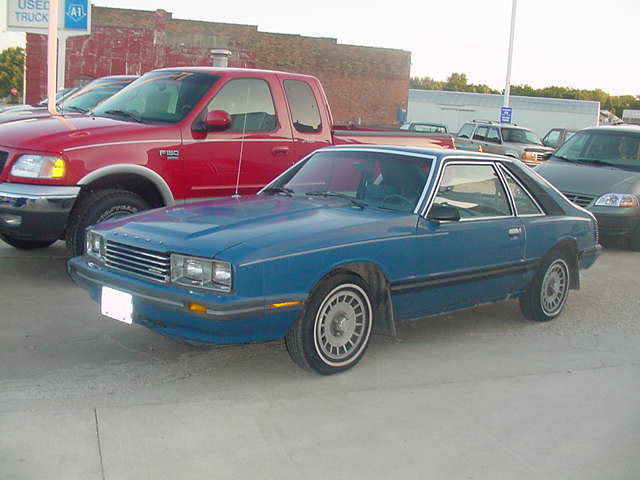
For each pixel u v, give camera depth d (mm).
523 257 6324
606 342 6316
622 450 4184
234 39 38219
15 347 5273
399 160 5973
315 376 5074
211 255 4559
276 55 38781
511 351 5914
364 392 4832
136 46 31672
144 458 3762
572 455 4090
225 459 3811
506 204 6289
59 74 15484
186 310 4559
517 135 22797
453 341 6102
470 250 5824
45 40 30391
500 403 4781
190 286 4629
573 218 6871
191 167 7426
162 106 7742
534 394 4973
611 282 8797
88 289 5336
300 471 3738
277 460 3836
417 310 5633
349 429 4258
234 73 7871
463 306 6027
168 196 7312
